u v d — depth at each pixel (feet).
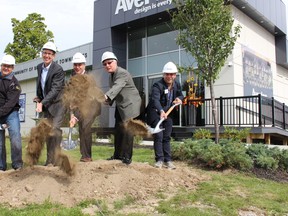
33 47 124.88
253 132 37.42
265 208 14.39
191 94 44.37
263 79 52.95
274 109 44.11
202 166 22.89
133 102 17.75
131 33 57.16
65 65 65.05
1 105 18.57
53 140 18.17
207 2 27.04
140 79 55.16
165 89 19.21
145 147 34.30
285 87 64.90
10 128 18.74
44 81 19.21
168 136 19.89
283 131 43.04
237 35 28.68
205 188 16.81
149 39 54.34
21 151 19.06
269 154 23.71
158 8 48.52
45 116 19.27
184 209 13.38
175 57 50.19
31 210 12.39
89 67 60.54
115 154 19.92
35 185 14.57
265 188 17.85
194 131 38.50
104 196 14.40
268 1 52.08
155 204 14.02
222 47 28.07
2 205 13.25
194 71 28.94
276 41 60.34
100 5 57.26
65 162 15.16
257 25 52.80
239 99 40.52
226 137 34.35
